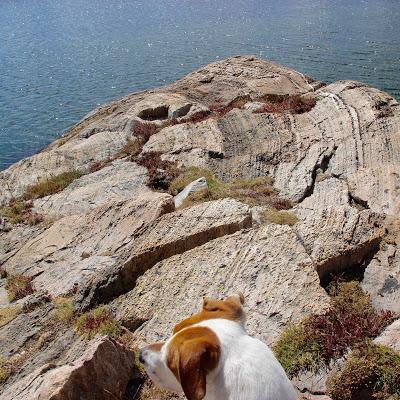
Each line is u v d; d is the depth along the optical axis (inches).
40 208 683.4
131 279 386.6
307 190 585.0
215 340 120.2
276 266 347.3
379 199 524.1
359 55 2210.9
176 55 2731.3
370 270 359.3
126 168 727.7
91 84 2343.8
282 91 1008.9
